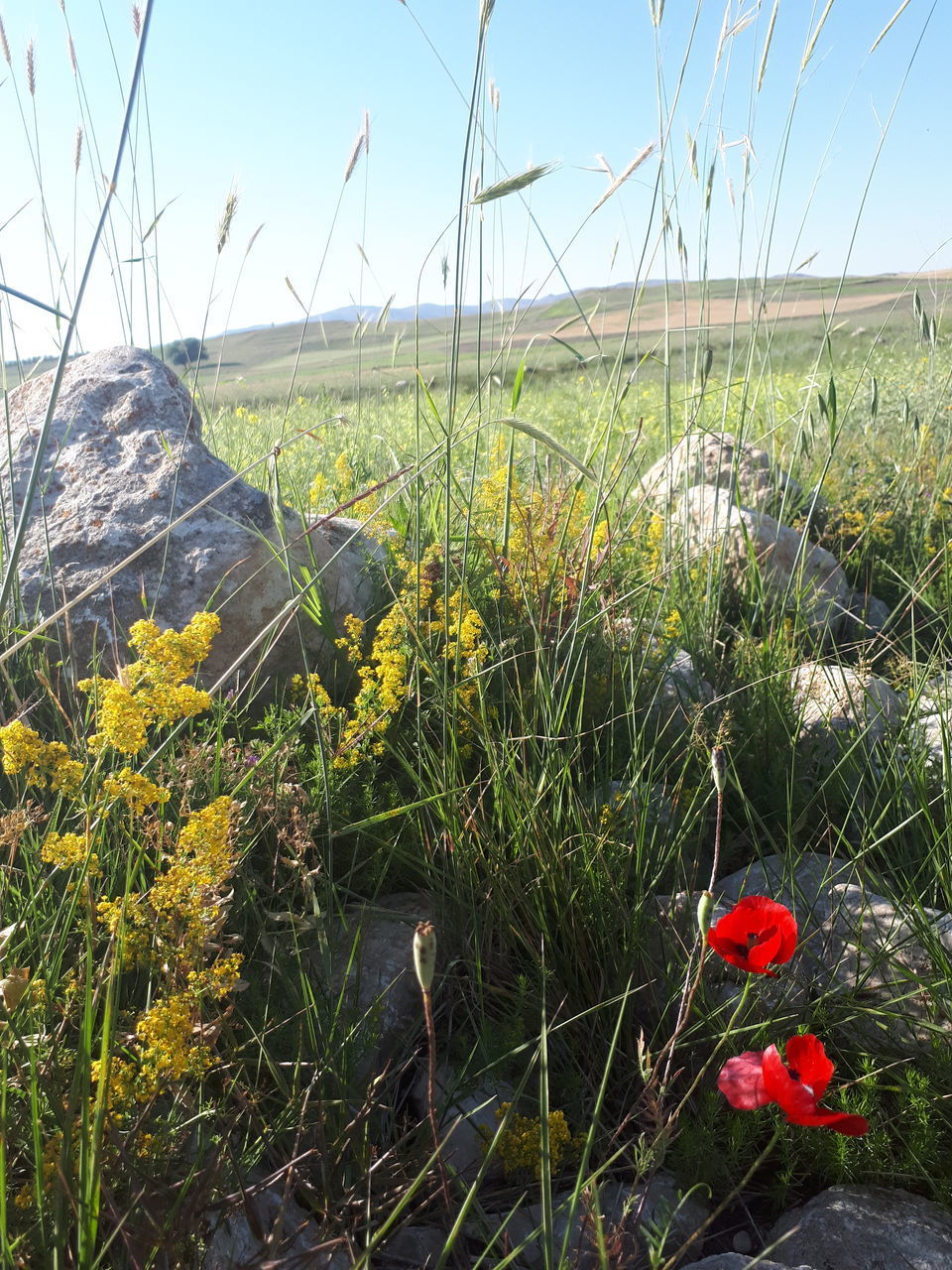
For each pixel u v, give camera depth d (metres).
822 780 2.81
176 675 1.54
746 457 5.29
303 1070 1.72
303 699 2.65
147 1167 1.34
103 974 1.43
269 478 3.44
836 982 2.10
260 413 7.15
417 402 2.67
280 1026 1.65
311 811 2.14
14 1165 1.38
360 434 5.61
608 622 2.96
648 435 6.60
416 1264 1.55
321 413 6.86
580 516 3.58
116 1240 1.32
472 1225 1.64
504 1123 1.36
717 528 4.20
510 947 2.12
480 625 2.64
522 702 2.55
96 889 1.76
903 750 2.71
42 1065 1.37
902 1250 1.60
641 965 2.09
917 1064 1.89
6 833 1.57
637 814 2.28
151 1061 1.34
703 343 3.85
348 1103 1.69
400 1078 1.92
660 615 3.49
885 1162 1.77
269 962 1.87
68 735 2.33
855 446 6.37
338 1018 1.76
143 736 1.47
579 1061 1.98
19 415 3.30
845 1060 1.94
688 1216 1.69
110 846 1.83
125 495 2.96
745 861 2.71
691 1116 1.86
